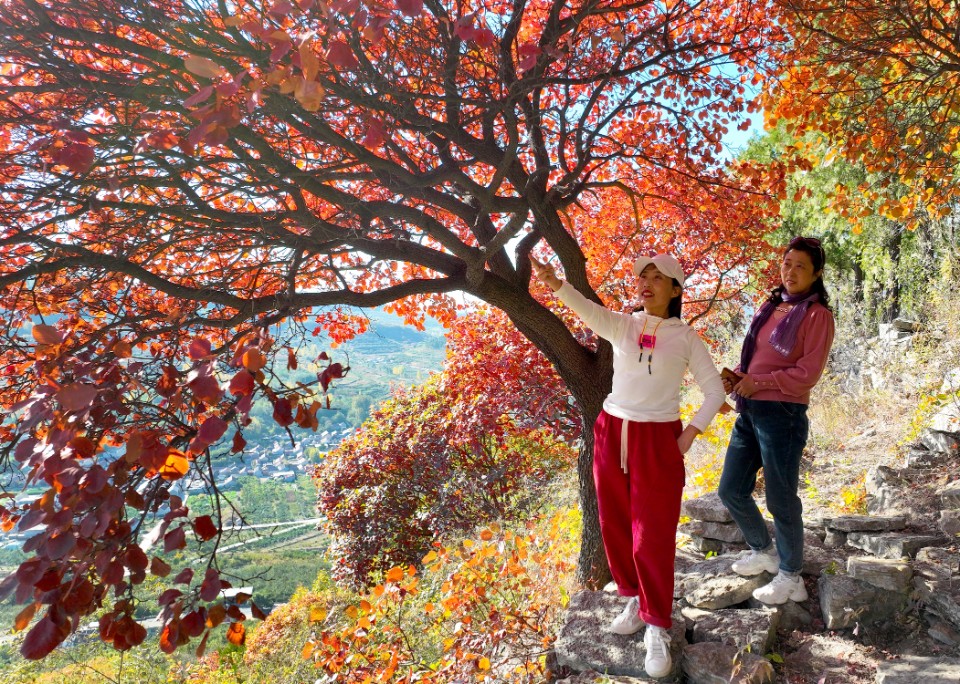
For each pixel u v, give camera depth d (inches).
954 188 237.0
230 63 103.0
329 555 506.0
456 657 153.7
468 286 164.2
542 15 200.5
